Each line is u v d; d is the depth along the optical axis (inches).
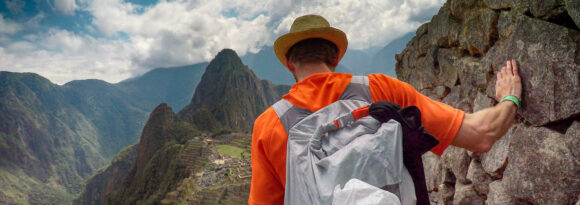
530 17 79.4
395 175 36.3
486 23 108.7
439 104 49.8
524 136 79.7
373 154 36.3
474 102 117.6
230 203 2331.4
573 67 65.2
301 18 53.9
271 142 46.6
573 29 67.4
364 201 31.5
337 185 35.0
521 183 80.1
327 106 45.0
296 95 48.3
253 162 51.1
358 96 46.2
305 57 52.3
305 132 43.3
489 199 96.3
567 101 66.4
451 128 46.9
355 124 41.3
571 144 65.9
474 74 119.0
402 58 237.0
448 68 147.8
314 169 38.7
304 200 38.3
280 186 48.6
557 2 69.8
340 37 52.7
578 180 64.3
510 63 79.6
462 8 131.0
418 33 197.5
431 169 152.6
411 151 39.6
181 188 2974.9
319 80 48.5
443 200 135.4
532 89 74.3
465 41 127.6
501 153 92.9
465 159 119.3
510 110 54.3
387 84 48.5
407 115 41.2
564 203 67.4
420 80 190.4
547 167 71.4
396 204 32.5
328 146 40.3
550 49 70.0
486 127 49.3
